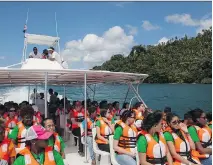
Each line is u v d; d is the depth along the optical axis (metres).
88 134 6.07
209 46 72.88
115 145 4.41
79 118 7.25
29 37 7.84
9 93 20.00
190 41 81.75
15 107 6.52
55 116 8.45
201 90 39.38
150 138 3.53
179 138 3.92
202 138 4.37
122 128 4.47
